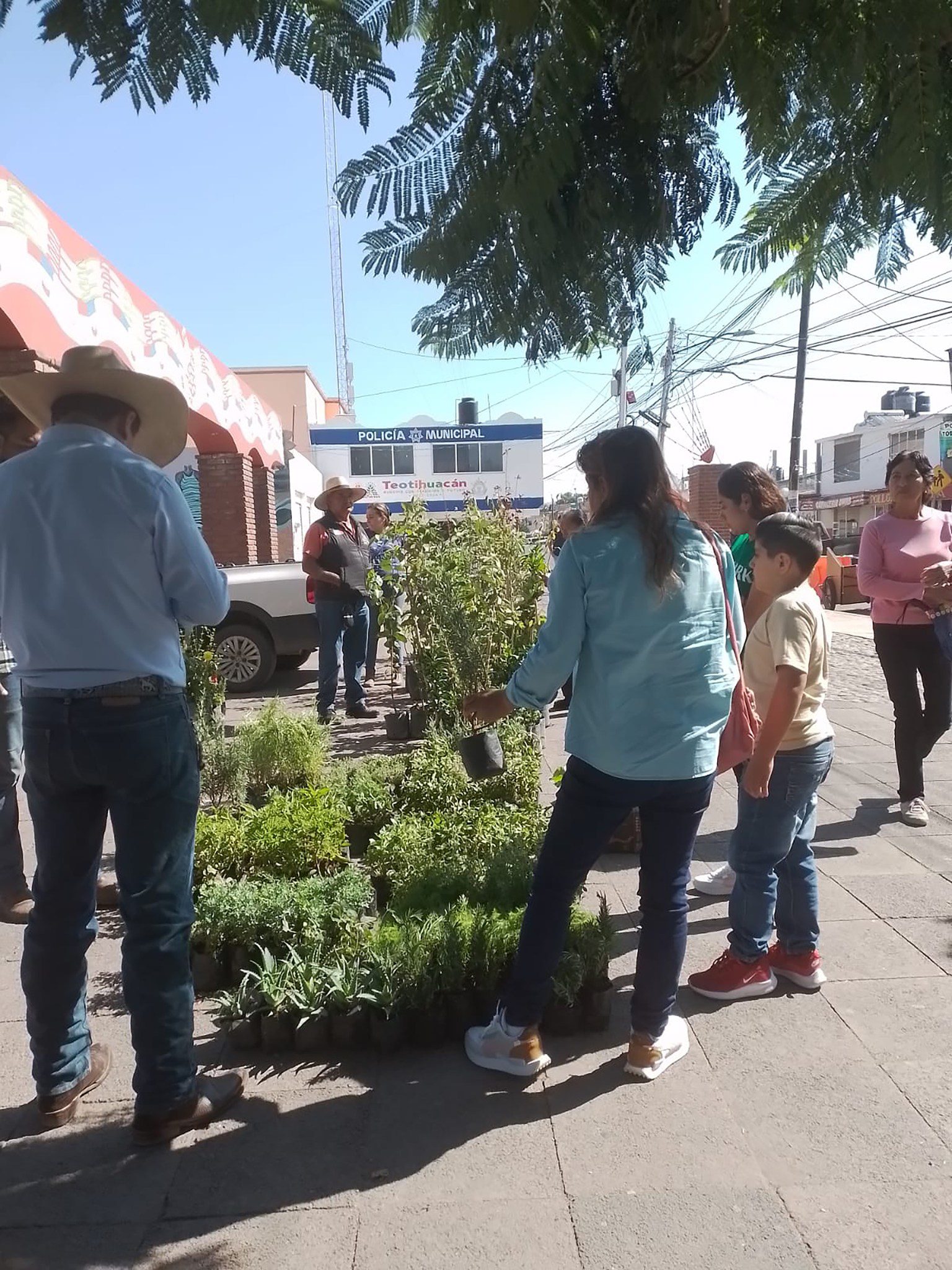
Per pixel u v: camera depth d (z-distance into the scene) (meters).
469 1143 2.32
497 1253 1.96
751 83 1.49
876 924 3.52
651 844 2.49
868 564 4.61
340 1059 2.71
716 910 3.74
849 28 1.40
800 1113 2.40
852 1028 2.82
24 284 4.96
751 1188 2.13
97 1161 2.28
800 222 1.81
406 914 3.22
